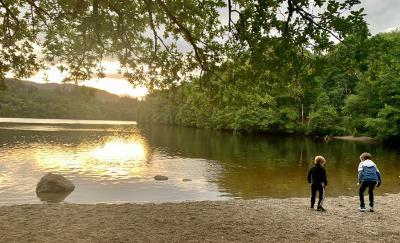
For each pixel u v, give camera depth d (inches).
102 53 519.5
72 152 1503.4
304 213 503.8
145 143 2055.9
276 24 327.9
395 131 1985.7
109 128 4015.8
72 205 530.3
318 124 2655.0
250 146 1892.2
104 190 796.6
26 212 475.5
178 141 2228.1
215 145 1946.4
